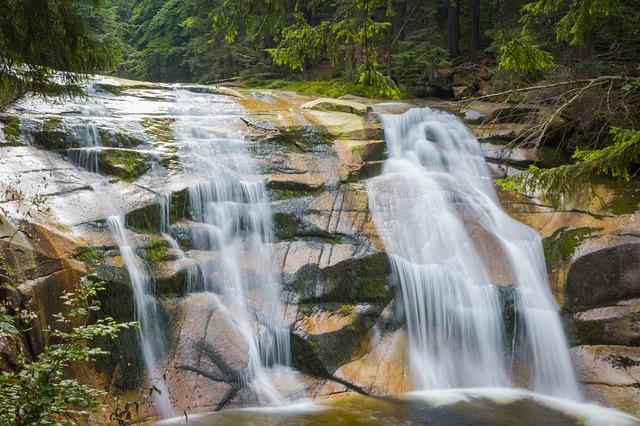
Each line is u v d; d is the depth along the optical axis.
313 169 12.59
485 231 11.73
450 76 19.86
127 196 10.27
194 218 10.76
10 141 10.61
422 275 10.68
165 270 9.31
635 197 11.60
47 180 9.84
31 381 4.52
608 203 11.59
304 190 11.99
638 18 13.91
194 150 12.09
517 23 16.42
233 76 25.62
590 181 9.48
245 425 7.86
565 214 11.88
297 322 9.66
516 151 14.14
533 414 8.68
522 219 12.30
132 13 34.97
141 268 9.05
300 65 7.46
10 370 6.48
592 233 11.05
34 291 7.23
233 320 9.34
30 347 7.02
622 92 13.21
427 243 11.27
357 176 12.75
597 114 12.86
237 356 8.83
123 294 8.52
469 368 10.00
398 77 20.28
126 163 11.03
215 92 16.11
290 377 9.27
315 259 10.48
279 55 7.34
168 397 8.17
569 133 14.45
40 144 10.99
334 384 9.21
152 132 12.37
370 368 9.52
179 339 8.80
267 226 11.09
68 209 9.29
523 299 10.59
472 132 14.87
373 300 10.32
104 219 9.42
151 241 9.62
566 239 11.21
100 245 8.86
